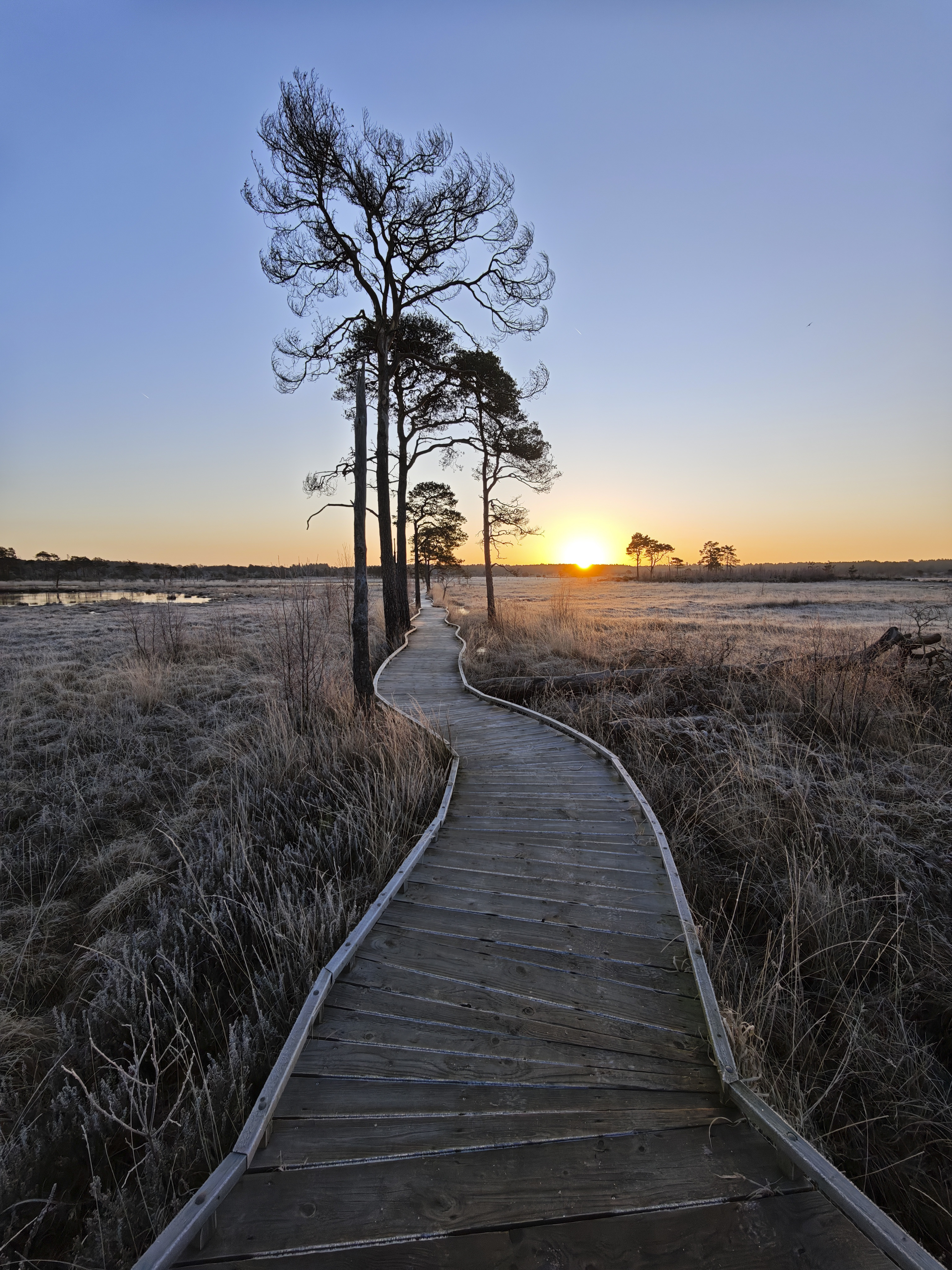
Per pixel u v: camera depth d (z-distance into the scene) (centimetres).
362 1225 179
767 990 333
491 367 1542
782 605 3450
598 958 319
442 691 1044
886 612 2880
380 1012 279
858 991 342
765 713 773
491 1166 199
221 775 693
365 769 617
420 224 1257
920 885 422
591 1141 209
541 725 816
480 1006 283
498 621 1967
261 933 373
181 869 491
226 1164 195
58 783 675
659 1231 176
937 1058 309
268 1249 173
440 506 3073
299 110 1089
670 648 1151
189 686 1076
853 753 672
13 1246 210
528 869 419
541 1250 171
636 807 525
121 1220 201
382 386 1379
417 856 426
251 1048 280
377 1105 227
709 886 450
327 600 1150
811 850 470
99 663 1323
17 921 453
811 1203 183
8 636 1858
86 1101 277
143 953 370
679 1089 234
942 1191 246
